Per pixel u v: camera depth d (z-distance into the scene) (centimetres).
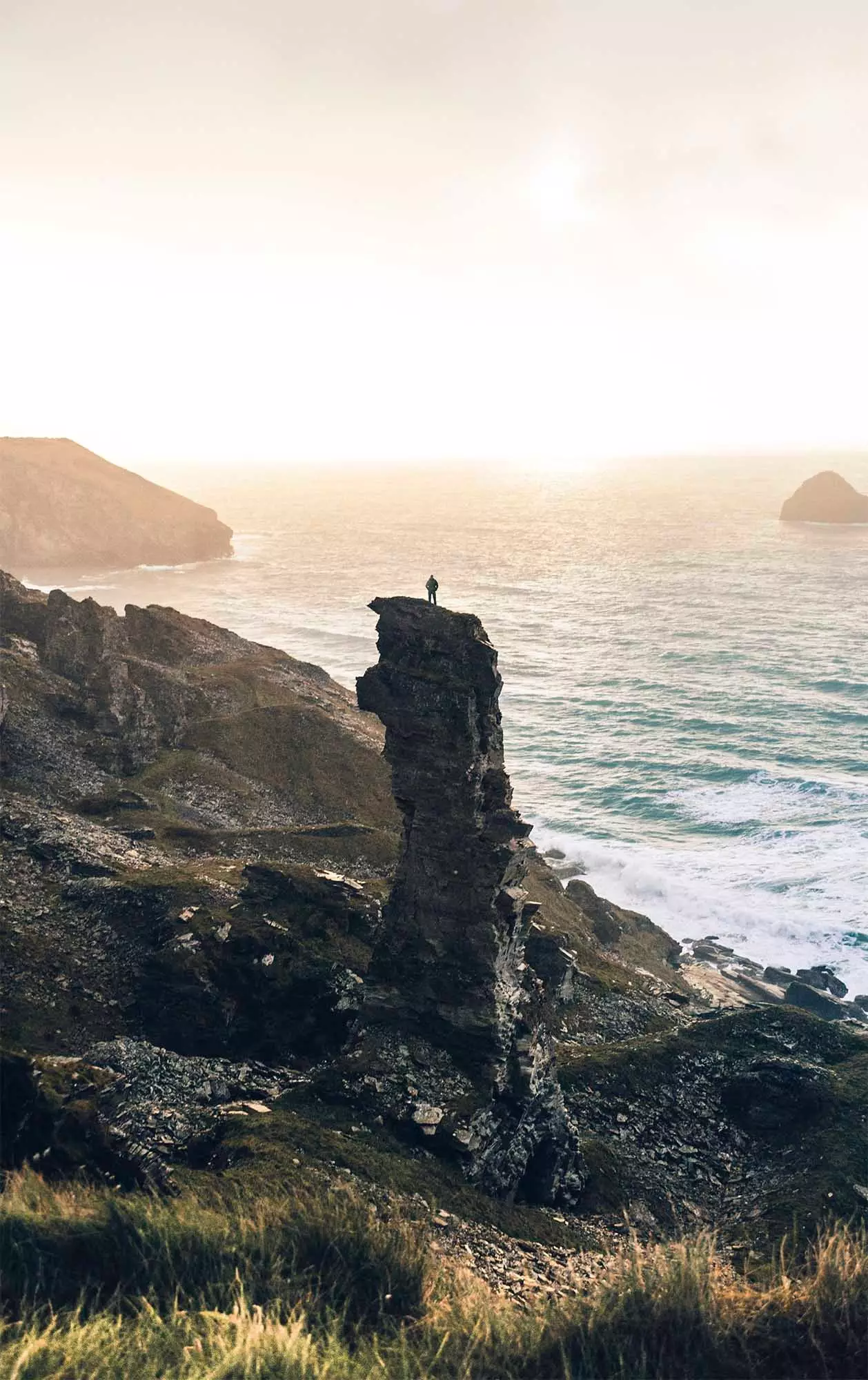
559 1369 1806
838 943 8550
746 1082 4172
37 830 5122
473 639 3300
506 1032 3434
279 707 9569
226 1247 2061
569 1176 3478
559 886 7944
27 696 8019
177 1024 3944
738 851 10325
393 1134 3203
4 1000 3838
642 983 6206
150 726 8394
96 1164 2709
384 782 8919
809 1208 3406
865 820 10938
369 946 4494
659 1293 1948
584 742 13862
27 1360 1521
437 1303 2041
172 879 4762
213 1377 1546
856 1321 1895
